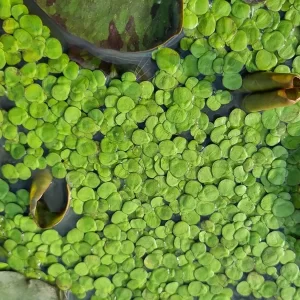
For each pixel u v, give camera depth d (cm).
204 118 78
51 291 80
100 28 75
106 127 78
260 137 78
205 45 77
